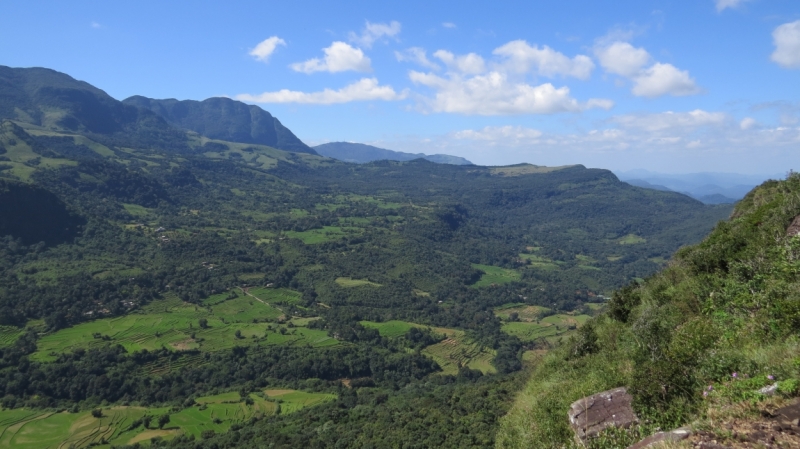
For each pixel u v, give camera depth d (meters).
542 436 8.82
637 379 6.83
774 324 6.56
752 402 4.54
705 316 8.93
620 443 6.07
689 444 4.24
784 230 11.11
